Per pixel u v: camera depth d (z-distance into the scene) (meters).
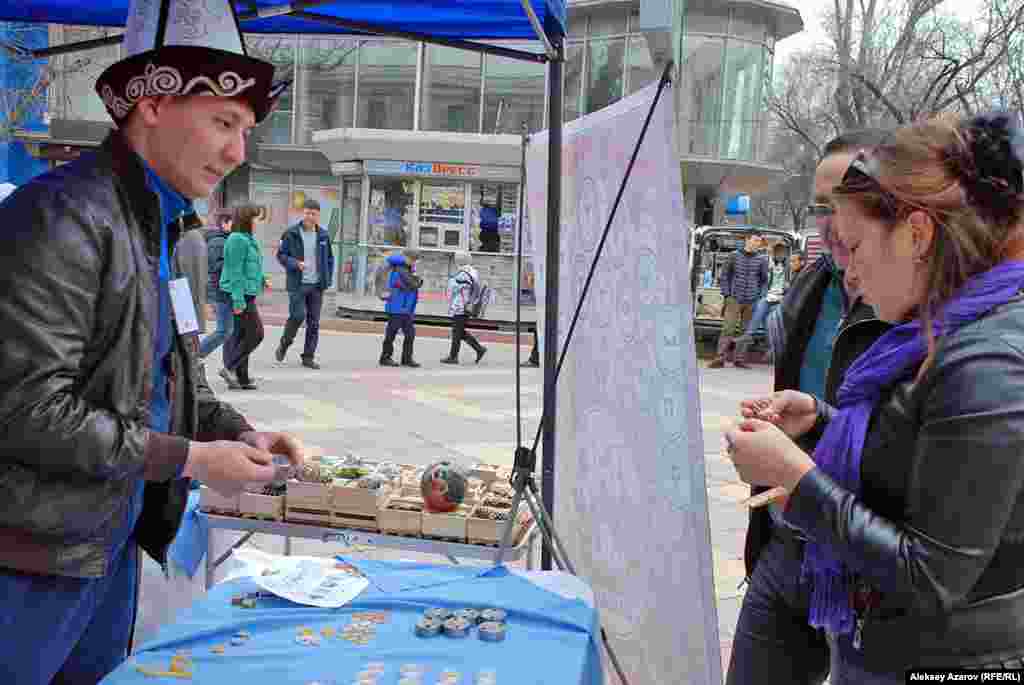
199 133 1.45
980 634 1.24
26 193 1.32
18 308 1.23
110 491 1.37
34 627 1.38
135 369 1.41
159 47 1.43
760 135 22.58
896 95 19.72
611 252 2.27
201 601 1.69
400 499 2.65
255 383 8.84
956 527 1.13
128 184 1.43
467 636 1.52
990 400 1.11
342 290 16.84
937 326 1.19
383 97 20.84
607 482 2.39
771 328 2.13
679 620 2.13
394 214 16.12
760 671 1.87
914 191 1.18
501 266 16.09
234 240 8.05
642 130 2.01
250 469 1.43
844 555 1.25
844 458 1.32
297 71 20.66
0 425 1.23
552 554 2.21
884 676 1.33
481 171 15.71
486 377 10.41
